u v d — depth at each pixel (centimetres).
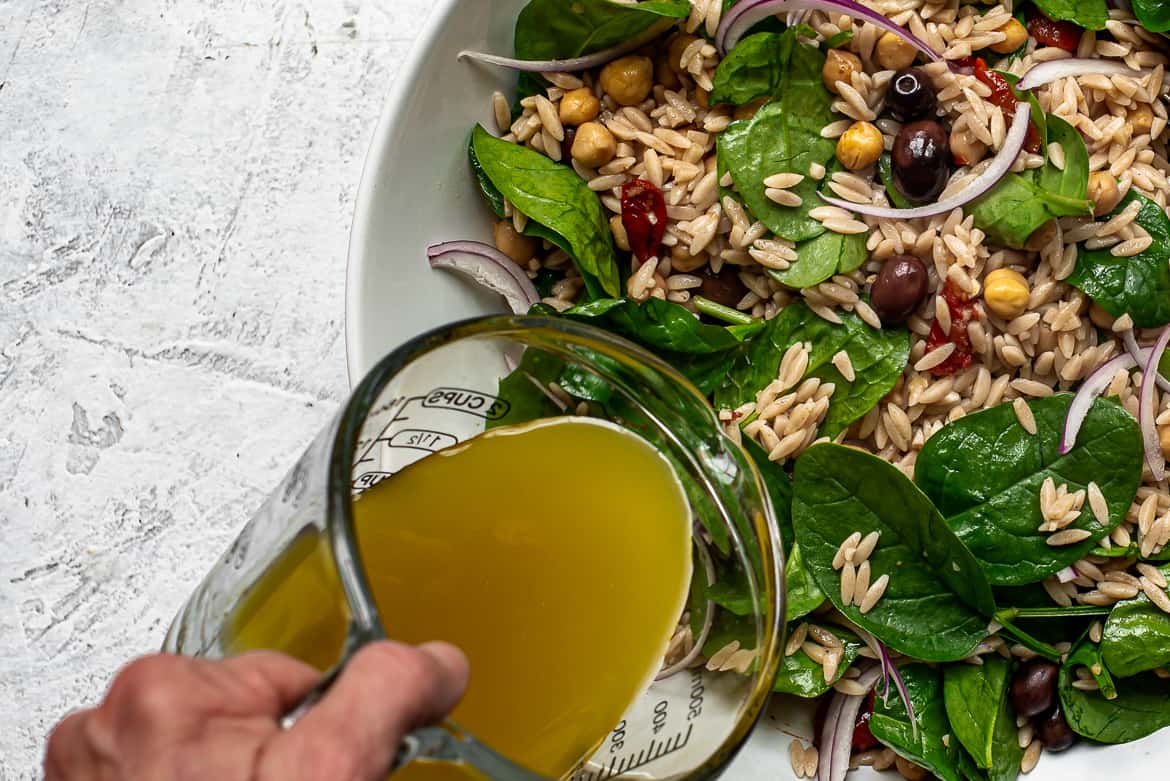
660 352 54
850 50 54
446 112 52
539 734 47
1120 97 54
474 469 47
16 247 60
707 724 47
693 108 54
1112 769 53
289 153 60
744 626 47
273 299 59
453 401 48
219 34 60
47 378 59
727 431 53
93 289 60
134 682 41
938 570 53
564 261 54
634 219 54
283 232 59
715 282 55
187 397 59
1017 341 54
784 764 54
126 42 60
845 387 54
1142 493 54
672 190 54
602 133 54
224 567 47
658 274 54
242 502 59
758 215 53
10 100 60
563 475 47
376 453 47
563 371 49
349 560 42
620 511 47
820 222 54
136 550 59
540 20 53
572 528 47
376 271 52
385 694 41
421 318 53
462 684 42
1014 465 53
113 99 60
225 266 59
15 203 60
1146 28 53
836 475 53
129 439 59
